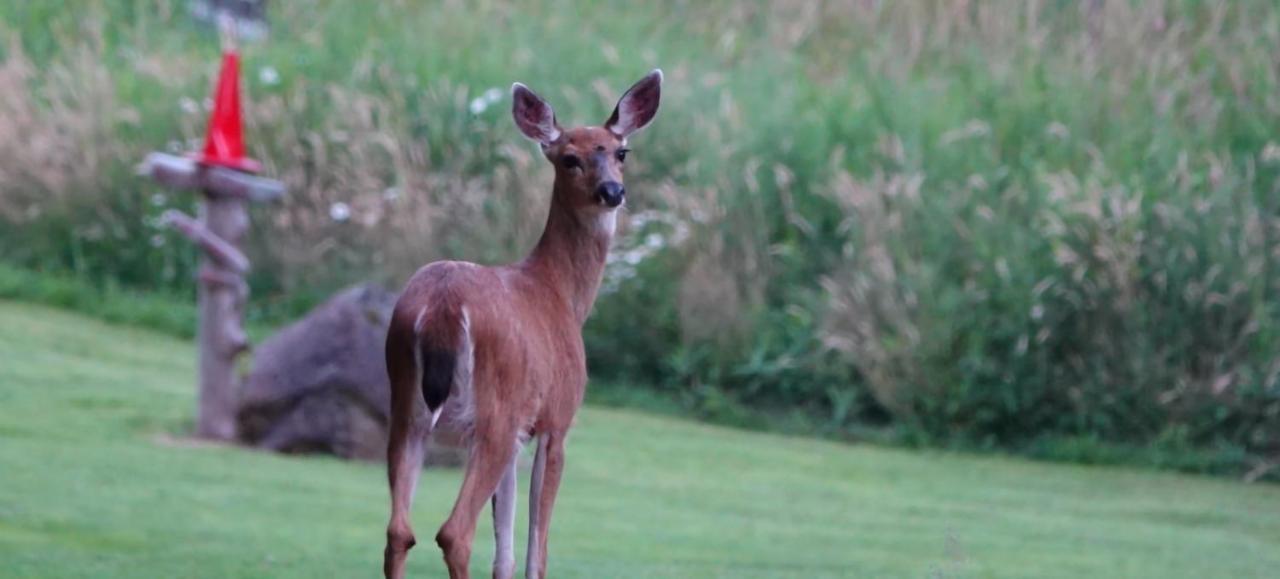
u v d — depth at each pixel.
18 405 13.32
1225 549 11.20
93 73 20.53
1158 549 11.08
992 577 9.73
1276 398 15.03
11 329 16.55
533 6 22.69
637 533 10.71
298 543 9.59
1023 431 15.70
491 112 19.30
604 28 22.09
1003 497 13.11
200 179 12.81
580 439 14.46
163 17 23.12
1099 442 15.41
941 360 15.73
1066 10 21.80
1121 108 18.66
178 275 18.97
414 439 6.87
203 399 13.02
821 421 16.05
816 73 20.91
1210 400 15.28
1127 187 16.59
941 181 17.62
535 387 7.06
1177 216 15.77
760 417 15.99
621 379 16.95
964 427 15.71
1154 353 15.51
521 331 6.99
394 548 6.65
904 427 15.69
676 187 17.94
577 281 7.62
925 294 15.94
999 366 15.70
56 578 8.27
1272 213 16.12
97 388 14.28
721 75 20.20
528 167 18.09
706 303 16.72
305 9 23.06
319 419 12.76
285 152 19.11
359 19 22.59
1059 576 9.91
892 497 12.78
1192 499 13.45
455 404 6.80
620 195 7.51
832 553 10.30
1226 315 15.36
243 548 9.32
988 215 16.30
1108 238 15.66
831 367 16.25
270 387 12.88
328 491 11.43
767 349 16.55
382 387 12.88
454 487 11.93
